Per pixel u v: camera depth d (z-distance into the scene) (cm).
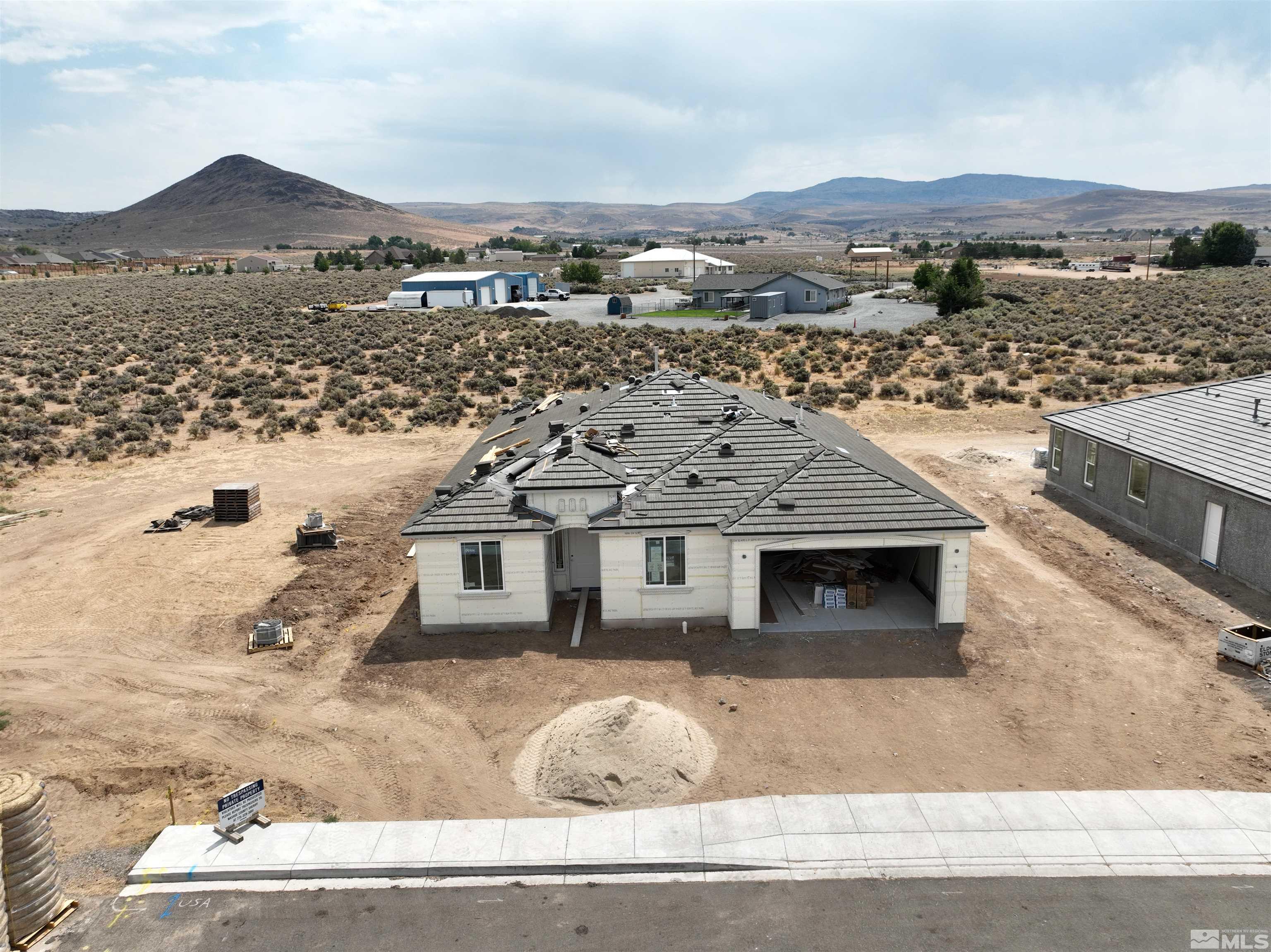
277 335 6938
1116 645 1903
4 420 4112
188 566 2505
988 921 1110
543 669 1847
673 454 2247
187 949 1100
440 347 6359
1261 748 1497
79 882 1238
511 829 1316
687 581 2003
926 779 1436
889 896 1161
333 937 1116
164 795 1455
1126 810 1334
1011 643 1923
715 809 1355
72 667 1919
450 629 2034
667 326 7812
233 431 4238
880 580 2252
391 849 1273
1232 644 1798
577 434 2330
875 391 4847
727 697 1717
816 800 1372
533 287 10700
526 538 1980
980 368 5166
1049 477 3120
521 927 1124
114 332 6844
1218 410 2594
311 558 2566
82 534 2820
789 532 1877
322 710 1720
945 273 11194
